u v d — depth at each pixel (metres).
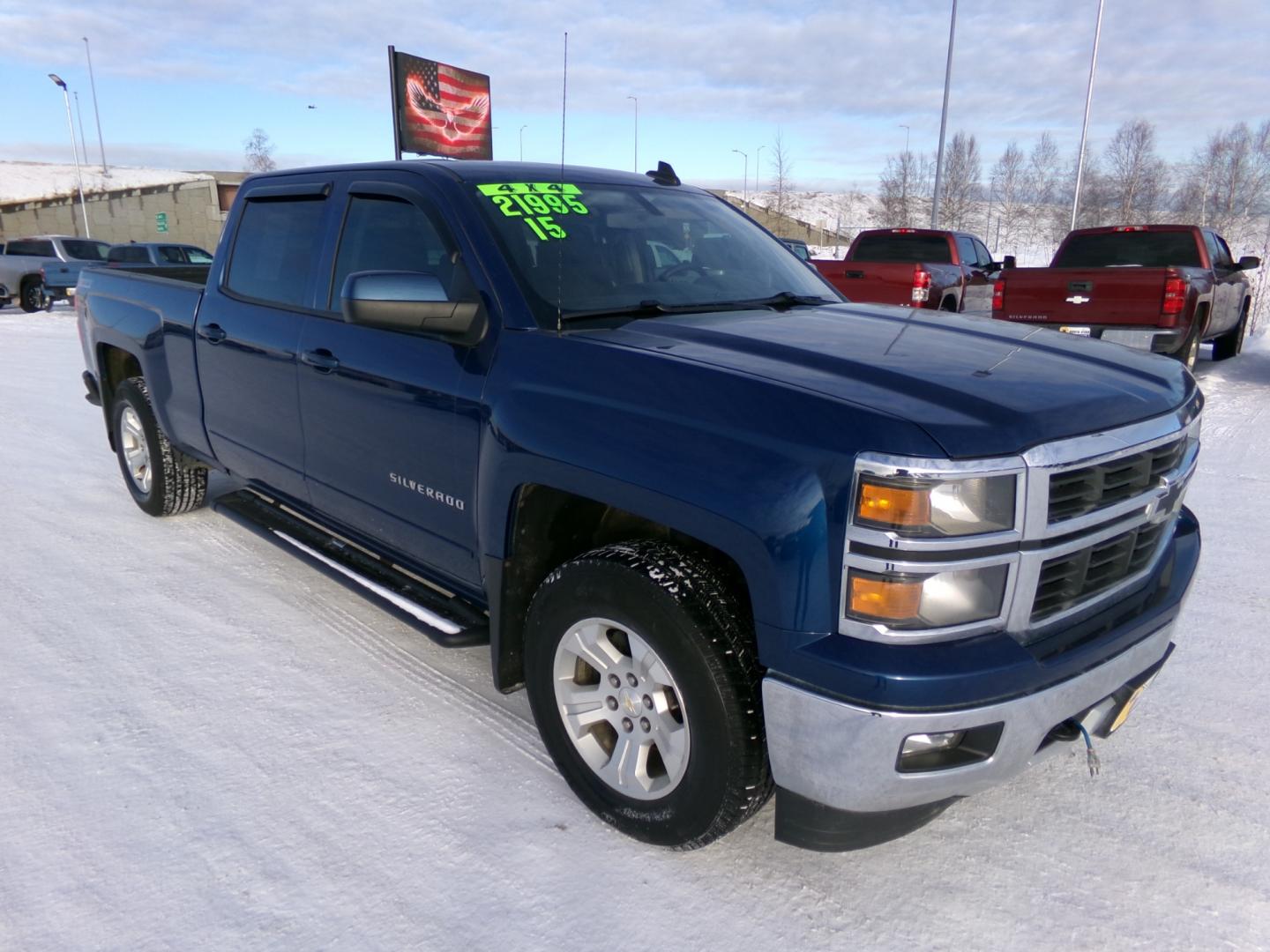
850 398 2.14
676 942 2.23
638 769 2.51
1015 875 2.50
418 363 3.01
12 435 7.41
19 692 3.32
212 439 4.41
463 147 25.22
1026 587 2.09
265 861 2.47
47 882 2.37
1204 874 2.50
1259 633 3.96
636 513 2.32
